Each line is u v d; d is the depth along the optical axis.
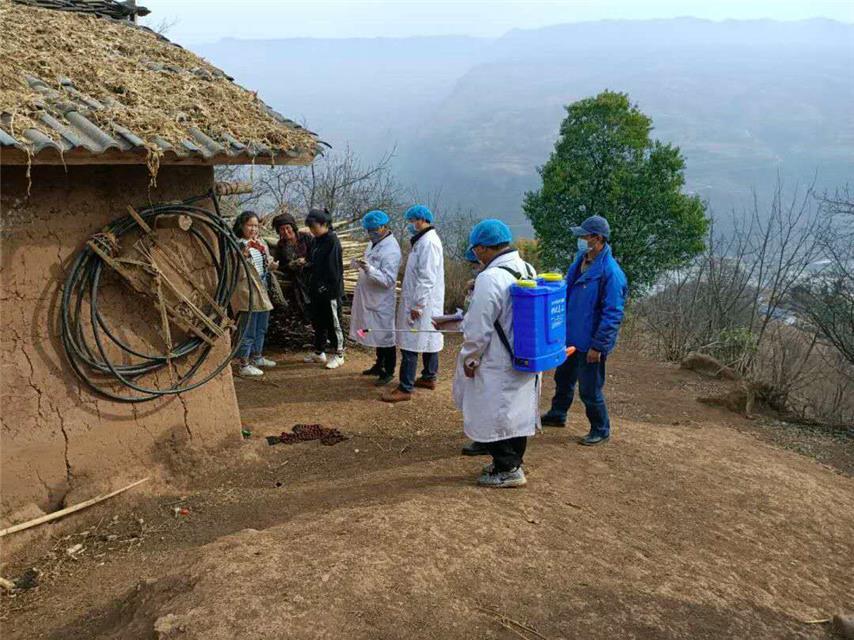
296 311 9.35
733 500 5.19
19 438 4.55
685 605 3.46
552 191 20.16
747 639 3.27
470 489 4.71
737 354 9.67
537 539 3.98
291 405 7.10
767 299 9.73
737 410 7.98
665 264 19.48
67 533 4.66
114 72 5.24
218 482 5.38
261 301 7.18
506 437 4.61
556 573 3.60
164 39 6.75
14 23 5.51
